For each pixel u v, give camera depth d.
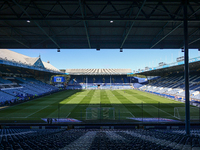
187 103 9.97
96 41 14.96
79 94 47.38
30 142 7.03
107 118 17.98
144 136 8.98
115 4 9.52
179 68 48.00
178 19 9.56
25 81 51.00
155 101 32.03
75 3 9.21
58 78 70.00
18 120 17.22
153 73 73.44
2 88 35.75
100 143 6.87
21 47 15.05
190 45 14.91
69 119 17.66
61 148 5.85
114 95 44.59
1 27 12.05
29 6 8.81
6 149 5.57
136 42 15.08
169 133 10.47
